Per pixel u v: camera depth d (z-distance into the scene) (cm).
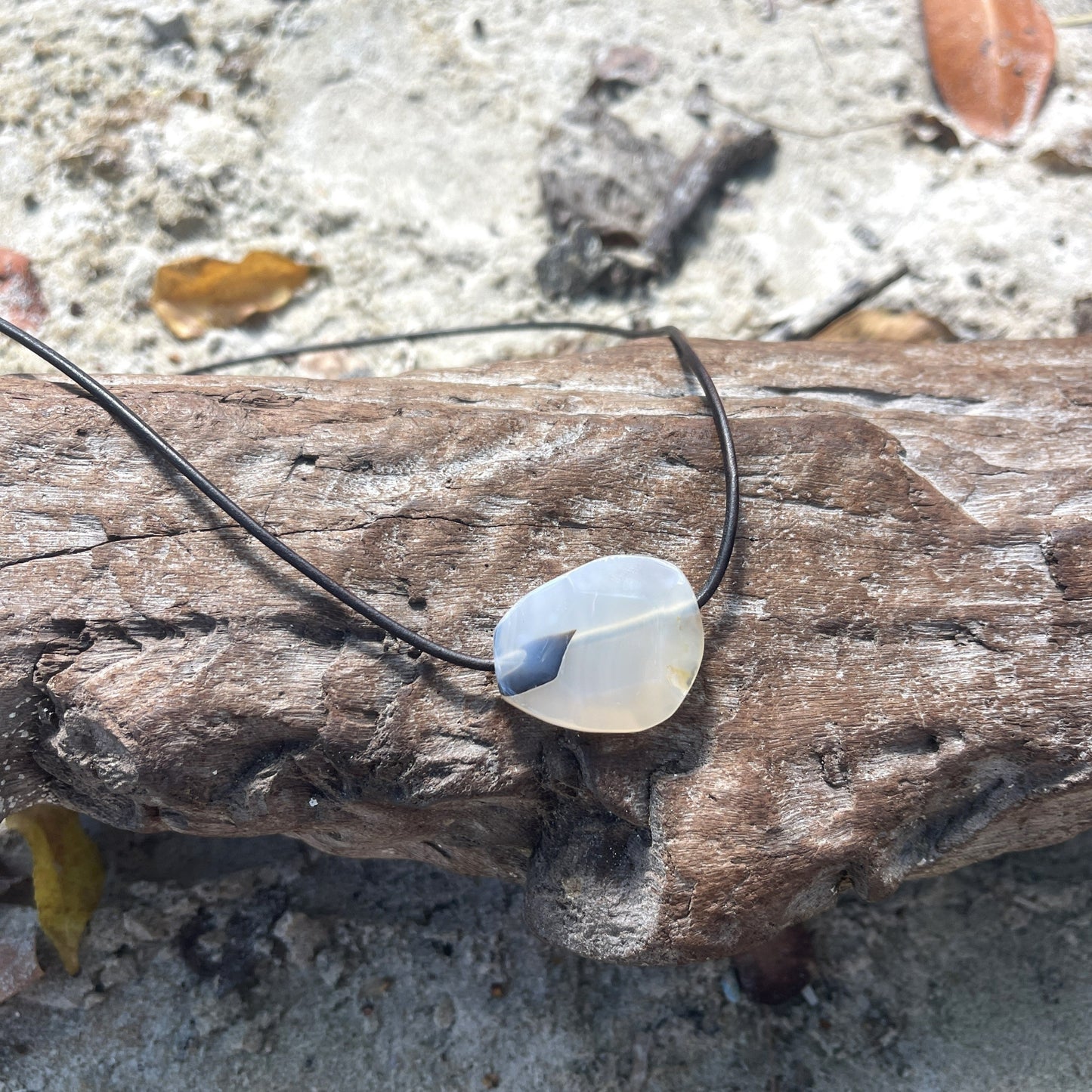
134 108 28
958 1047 19
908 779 16
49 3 28
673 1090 19
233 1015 20
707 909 16
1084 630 17
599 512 17
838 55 29
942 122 28
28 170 27
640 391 19
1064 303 27
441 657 16
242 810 16
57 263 26
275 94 28
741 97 29
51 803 18
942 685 16
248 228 27
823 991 20
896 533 17
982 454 18
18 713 16
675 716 16
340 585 16
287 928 20
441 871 21
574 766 16
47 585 16
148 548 16
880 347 21
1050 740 16
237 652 16
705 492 17
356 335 27
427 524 17
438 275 28
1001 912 20
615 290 28
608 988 20
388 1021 20
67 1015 20
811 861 16
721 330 27
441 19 29
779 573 17
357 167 28
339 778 16
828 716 16
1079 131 28
